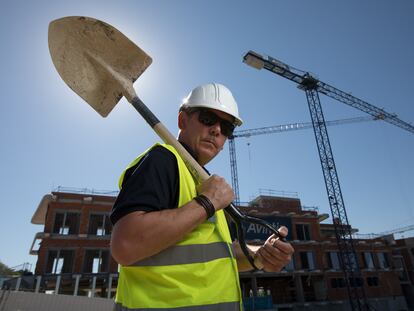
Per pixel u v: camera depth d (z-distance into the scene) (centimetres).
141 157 154
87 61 208
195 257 135
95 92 208
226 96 199
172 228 122
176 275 127
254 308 2869
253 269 201
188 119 195
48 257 2317
